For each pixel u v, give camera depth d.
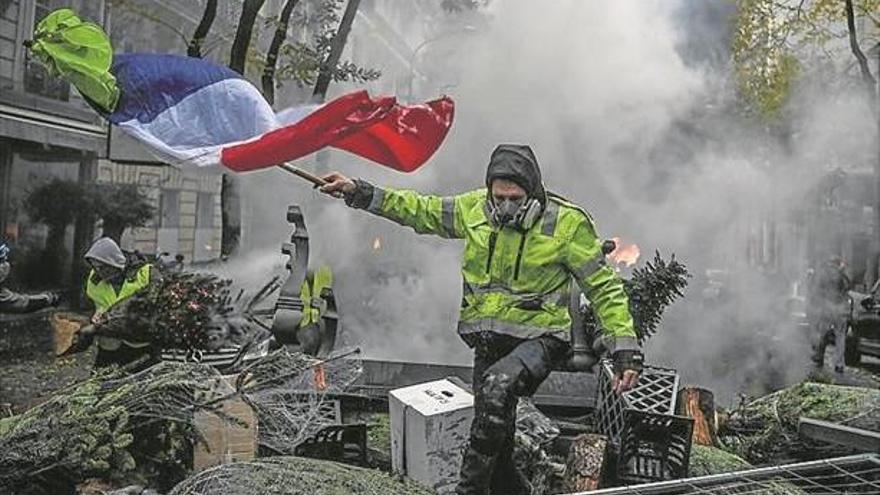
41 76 17.97
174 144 4.22
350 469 3.23
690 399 5.73
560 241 3.82
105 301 5.38
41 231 17.20
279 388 4.31
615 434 4.78
